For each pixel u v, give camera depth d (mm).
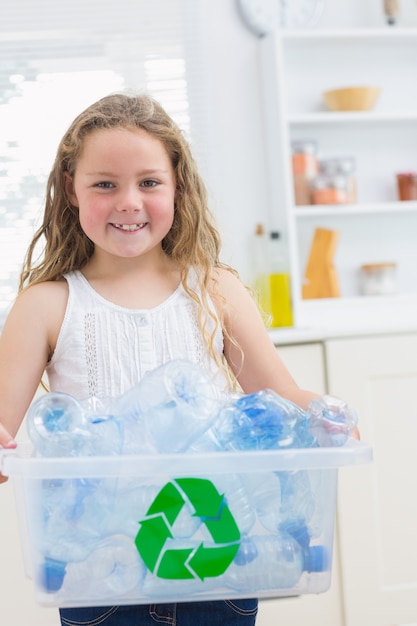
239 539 1047
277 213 3178
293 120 3119
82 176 1363
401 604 2621
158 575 1040
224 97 3242
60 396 1093
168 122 1426
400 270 3361
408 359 2668
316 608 2568
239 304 1494
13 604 2438
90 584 1040
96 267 1479
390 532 2635
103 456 1025
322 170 3213
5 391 1367
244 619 1321
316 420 1127
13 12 3168
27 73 3186
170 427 1060
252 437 1087
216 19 3240
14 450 1159
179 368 1095
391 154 3357
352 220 3324
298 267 3283
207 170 3217
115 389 1403
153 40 3230
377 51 3357
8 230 3154
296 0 3238
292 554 1059
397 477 2646
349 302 3197
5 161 3166
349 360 2635
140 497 1030
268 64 3178
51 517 1036
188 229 1482
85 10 3203
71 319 1419
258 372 1464
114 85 3219
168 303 1450
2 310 3133
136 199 1335
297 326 3066
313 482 1071
